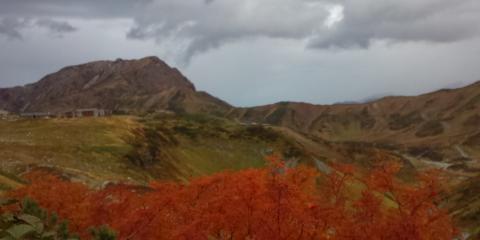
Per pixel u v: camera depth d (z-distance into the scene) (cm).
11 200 1909
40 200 3894
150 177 12188
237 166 19062
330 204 3453
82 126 15150
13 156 9119
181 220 3784
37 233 1600
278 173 3412
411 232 3119
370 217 3372
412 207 3183
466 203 14962
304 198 3359
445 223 3169
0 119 16538
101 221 3962
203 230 3494
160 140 17625
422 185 3200
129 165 12125
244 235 3366
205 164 18250
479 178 16738
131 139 14825
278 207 3275
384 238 3216
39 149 10769
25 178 7000
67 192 4125
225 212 3475
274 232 3256
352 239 3297
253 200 3366
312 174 3534
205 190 3944
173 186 4131
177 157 17162
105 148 12538
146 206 3938
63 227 1877
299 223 3316
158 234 3700
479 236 9069
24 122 15288
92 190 4684
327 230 3391
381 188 3294
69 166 9519
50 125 14688
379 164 3350
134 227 3750
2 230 1561
